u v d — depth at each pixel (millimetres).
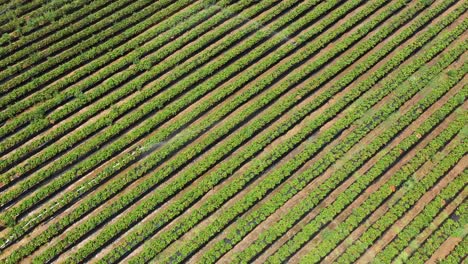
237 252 26844
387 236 27031
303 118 31172
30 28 35094
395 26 34656
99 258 26891
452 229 26859
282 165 29406
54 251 26578
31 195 28922
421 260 26000
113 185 28625
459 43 34000
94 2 36344
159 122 31016
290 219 27328
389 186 28172
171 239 26984
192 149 29719
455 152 29141
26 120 31172
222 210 28125
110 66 33281
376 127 30531
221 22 35562
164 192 28312
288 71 33188
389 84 32031
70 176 28906
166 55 33906
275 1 36375
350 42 33906
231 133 30859
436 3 36031
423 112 31078
